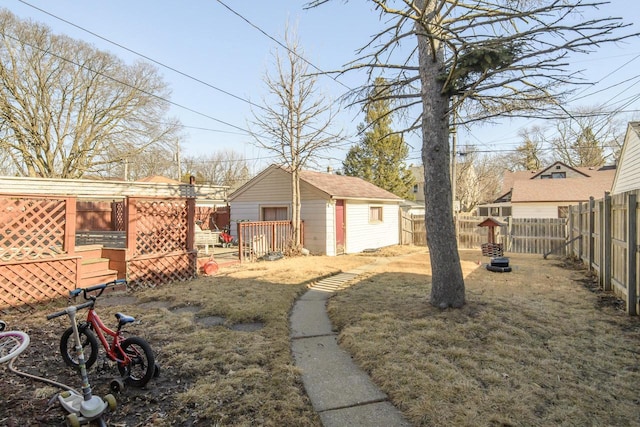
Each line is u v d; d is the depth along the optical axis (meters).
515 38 4.07
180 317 5.27
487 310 5.09
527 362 3.56
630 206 5.20
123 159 19.91
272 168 14.69
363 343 4.12
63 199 6.39
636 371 3.40
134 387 3.25
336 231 13.72
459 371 3.37
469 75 4.77
